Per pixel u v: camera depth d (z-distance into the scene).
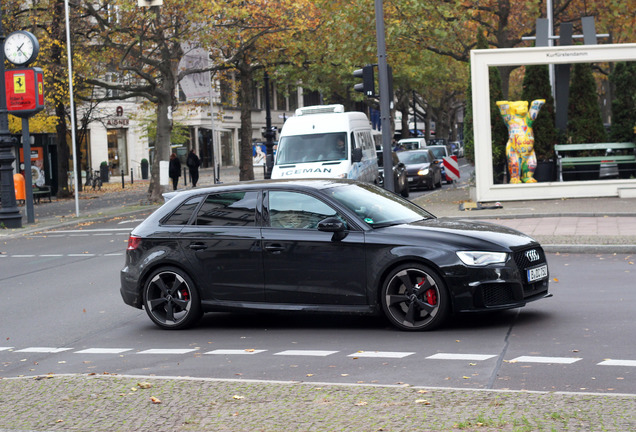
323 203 13.20
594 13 45.91
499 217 27.86
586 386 9.06
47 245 30.31
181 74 48.50
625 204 29.88
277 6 49.34
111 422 8.18
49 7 49.25
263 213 13.52
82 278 21.34
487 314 13.56
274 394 8.82
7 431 8.05
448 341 11.73
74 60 46.88
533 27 42.78
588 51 32.44
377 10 25.05
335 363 10.84
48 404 9.00
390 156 25.23
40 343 13.81
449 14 41.06
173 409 8.48
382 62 25.06
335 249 12.84
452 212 30.27
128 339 13.61
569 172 35.22
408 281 12.48
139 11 43.84
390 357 10.98
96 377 10.12
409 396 8.43
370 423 7.57
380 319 13.71
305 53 56.62
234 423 7.86
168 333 13.84
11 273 23.44
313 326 13.57
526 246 12.67
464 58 42.97
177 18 45.59
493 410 7.76
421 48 43.09
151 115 81.94
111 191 67.12
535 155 35.75
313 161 32.16
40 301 18.25
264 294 13.34
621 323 12.34
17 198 47.25
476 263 12.16
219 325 14.23
